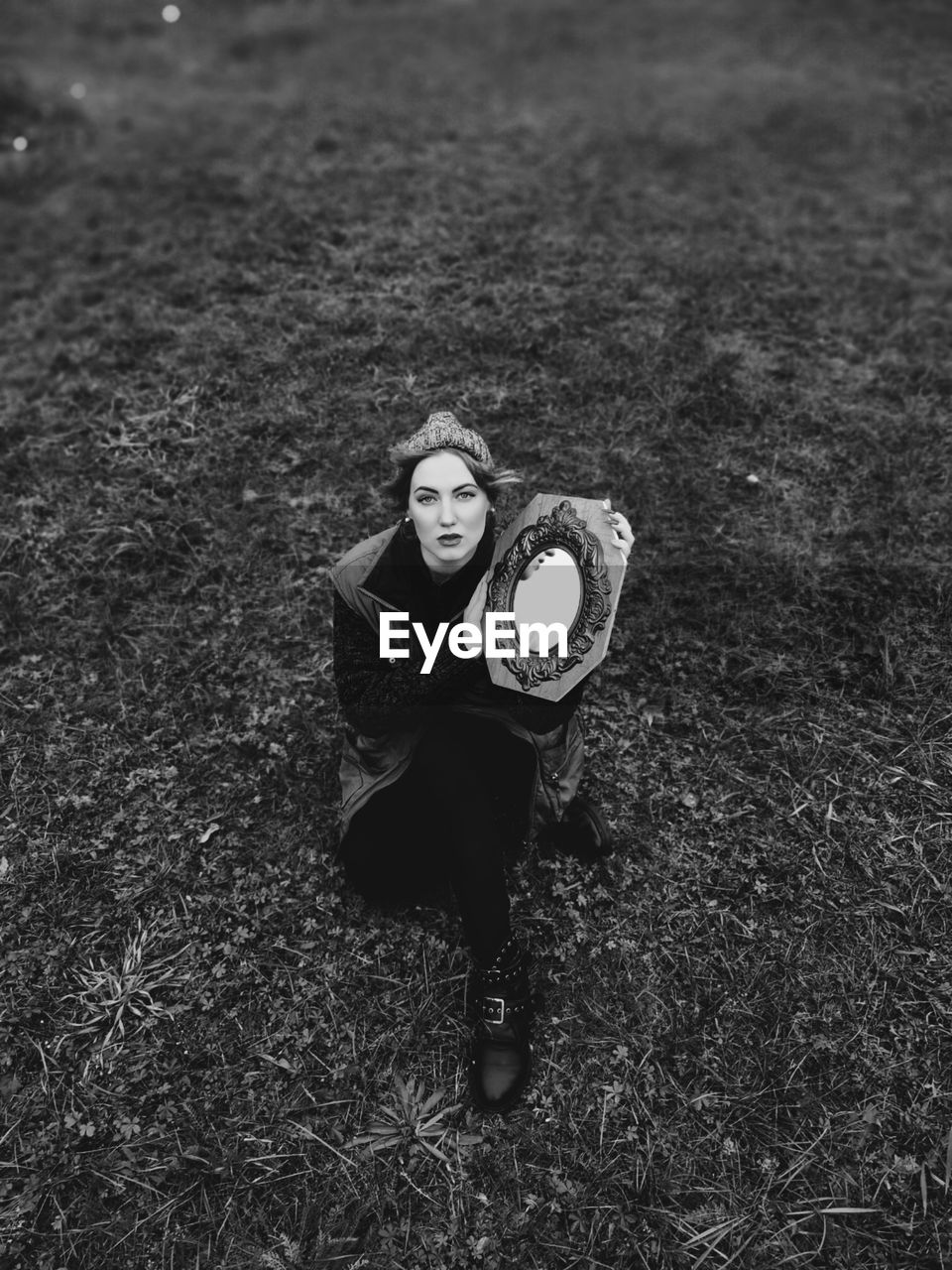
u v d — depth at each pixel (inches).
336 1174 76.7
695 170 243.1
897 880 94.3
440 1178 76.6
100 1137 78.5
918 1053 82.0
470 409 148.9
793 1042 83.4
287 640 118.6
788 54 358.0
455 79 352.2
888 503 133.6
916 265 194.7
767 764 105.0
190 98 349.7
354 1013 87.0
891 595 120.5
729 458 141.0
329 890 96.0
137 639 119.8
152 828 100.5
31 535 133.0
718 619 118.7
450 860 79.0
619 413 147.6
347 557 81.2
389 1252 72.3
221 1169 76.3
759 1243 72.3
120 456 144.8
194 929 92.6
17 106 313.0
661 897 94.6
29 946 90.8
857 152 257.1
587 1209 74.6
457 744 80.4
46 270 203.0
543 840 98.9
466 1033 85.7
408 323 167.6
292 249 196.7
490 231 199.2
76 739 108.8
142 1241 72.9
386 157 248.4
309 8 541.3
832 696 111.0
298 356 161.6
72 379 162.2
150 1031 85.2
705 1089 81.0
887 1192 74.4
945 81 293.9
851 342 166.7
